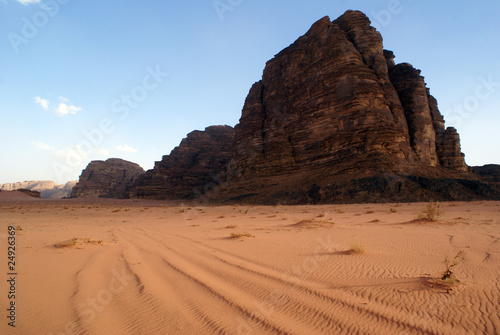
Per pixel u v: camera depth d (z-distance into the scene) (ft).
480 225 48.21
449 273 18.79
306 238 40.70
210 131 539.70
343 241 37.01
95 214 124.67
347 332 13.41
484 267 21.88
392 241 35.70
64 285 21.22
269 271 23.89
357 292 18.03
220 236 46.16
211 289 19.95
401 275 20.88
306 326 14.23
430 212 57.11
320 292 18.47
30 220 85.15
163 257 30.30
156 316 16.08
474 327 13.03
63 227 62.13
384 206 120.06
